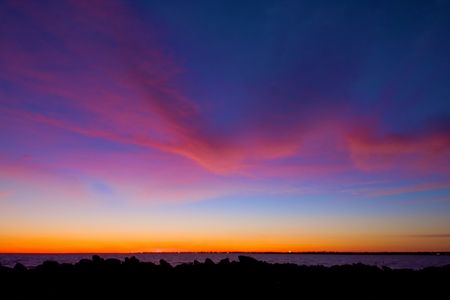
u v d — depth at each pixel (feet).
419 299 50.29
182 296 48.24
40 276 54.39
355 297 50.72
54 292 46.57
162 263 66.13
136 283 52.70
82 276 54.80
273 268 67.92
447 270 71.87
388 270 72.64
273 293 51.34
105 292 47.98
